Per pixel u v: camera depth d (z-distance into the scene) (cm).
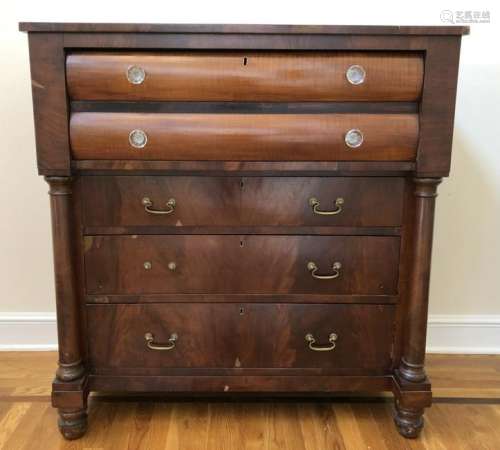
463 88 183
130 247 140
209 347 146
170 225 139
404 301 144
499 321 198
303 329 146
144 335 145
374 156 131
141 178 136
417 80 127
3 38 177
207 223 139
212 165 132
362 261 142
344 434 149
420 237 137
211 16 178
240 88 126
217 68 125
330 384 149
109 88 126
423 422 150
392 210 139
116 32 123
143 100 128
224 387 148
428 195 135
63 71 125
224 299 144
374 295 144
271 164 132
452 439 148
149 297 143
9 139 183
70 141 129
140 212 138
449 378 180
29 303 196
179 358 147
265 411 160
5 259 192
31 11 176
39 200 188
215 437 147
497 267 196
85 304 143
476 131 186
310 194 138
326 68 125
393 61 126
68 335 140
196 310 144
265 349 147
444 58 126
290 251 141
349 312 145
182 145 129
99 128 127
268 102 129
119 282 142
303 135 128
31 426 150
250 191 137
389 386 149
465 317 199
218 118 127
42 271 193
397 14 179
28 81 180
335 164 132
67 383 140
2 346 196
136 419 155
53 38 123
